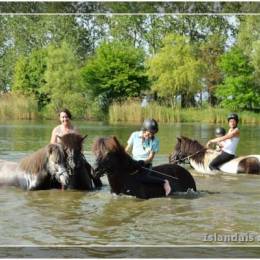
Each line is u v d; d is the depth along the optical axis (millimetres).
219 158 10750
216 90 20250
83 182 8398
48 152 8406
